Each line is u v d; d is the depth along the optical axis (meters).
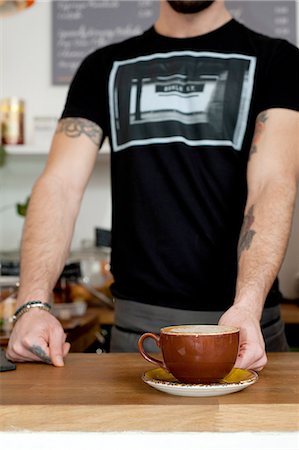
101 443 0.89
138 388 1.02
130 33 3.16
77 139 1.72
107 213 3.19
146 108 1.69
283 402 0.90
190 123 1.67
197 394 0.94
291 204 1.44
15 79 3.22
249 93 1.66
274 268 1.35
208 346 0.98
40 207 1.58
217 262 1.62
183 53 1.71
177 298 1.60
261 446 0.88
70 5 3.18
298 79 1.59
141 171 1.67
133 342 1.63
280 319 1.69
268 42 1.69
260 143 1.54
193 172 1.63
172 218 1.63
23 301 1.41
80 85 1.79
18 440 0.90
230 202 1.63
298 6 3.12
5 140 2.96
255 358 1.11
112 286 1.73
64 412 0.90
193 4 1.67
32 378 1.11
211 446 0.89
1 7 2.60
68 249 1.60
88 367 1.21
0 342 1.87
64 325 2.23
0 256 2.79
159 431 0.89
